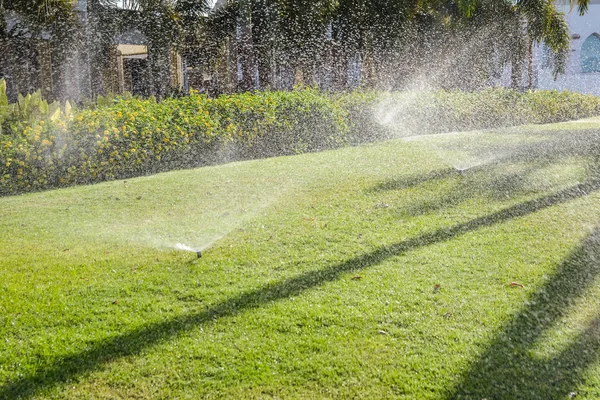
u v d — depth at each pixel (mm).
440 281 3109
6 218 4527
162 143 6457
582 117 12406
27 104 6816
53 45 10680
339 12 12781
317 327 2613
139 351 2432
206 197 5066
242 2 11141
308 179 5645
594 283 3041
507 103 10953
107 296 3006
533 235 3824
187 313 2785
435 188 5156
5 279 3244
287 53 12625
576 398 2061
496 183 5277
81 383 2219
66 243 3900
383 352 2387
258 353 2396
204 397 2117
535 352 2365
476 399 2074
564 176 5473
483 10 13898
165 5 10734
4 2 9664
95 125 6023
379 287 3043
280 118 7582
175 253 3658
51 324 2703
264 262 3467
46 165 5801
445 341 2461
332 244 3760
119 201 4984
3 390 2186
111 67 11844
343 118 8352
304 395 2115
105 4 10539
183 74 13789
